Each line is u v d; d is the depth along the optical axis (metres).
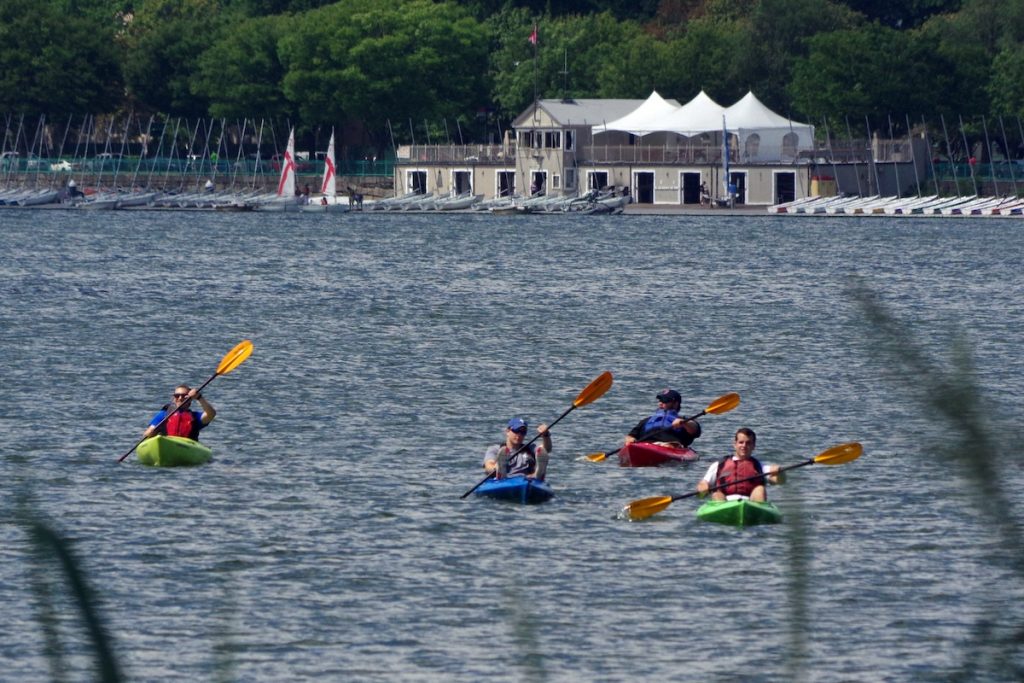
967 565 80.00
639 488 101.75
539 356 181.12
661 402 114.69
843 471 106.44
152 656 65.62
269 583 77.31
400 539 86.75
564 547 84.94
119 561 81.19
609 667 64.75
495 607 73.44
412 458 113.12
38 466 107.81
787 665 19.86
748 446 93.50
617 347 190.38
